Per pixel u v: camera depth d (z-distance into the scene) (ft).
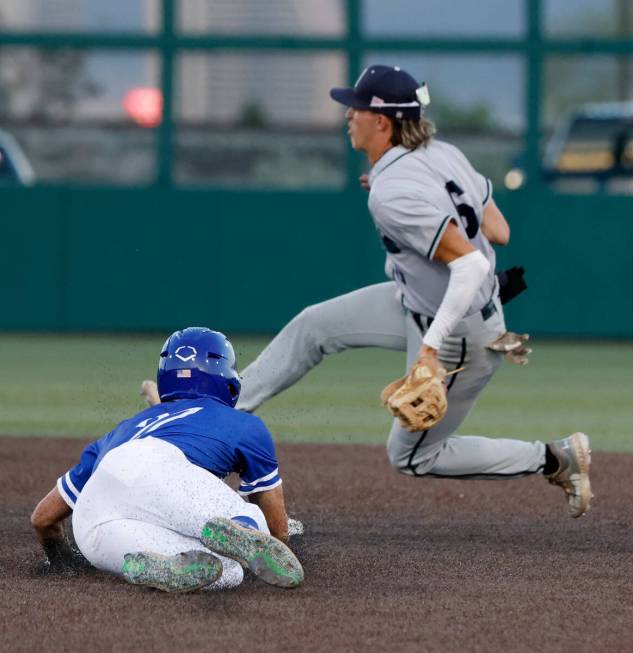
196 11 183.01
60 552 53.42
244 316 178.09
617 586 50.49
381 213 55.93
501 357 59.11
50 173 186.80
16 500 71.67
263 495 50.49
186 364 51.57
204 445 49.14
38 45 184.65
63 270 178.60
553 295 175.22
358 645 41.06
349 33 181.88
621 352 165.37
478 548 59.06
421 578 51.78
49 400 116.26
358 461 86.17
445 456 60.13
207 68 183.52
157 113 183.93
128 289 178.50
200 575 45.52
